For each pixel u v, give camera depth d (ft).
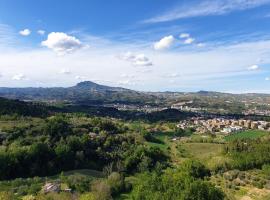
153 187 267.59
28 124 562.66
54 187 343.67
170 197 249.55
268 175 479.41
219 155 593.42
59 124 572.10
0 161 405.39
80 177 389.39
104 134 606.55
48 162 446.19
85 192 346.74
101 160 514.27
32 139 503.20
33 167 429.79
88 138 548.72
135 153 541.75
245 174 485.15
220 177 483.92
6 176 407.23
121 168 493.77
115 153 539.29
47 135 527.81
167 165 540.52
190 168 484.33
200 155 629.92
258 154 545.44
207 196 263.49
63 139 523.29
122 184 383.24
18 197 315.37
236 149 597.52
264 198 390.42
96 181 372.38
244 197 398.21
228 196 377.30
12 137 504.43
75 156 485.15
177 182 269.85
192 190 256.93
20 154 429.38
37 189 342.03
